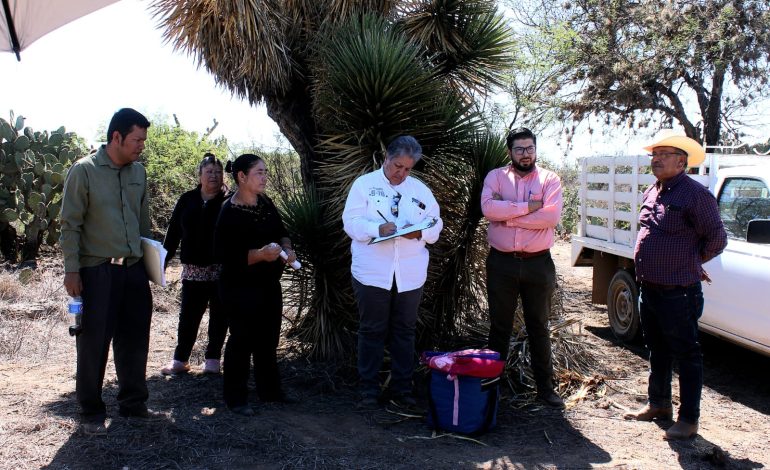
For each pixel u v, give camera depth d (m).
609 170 7.23
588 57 11.09
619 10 11.06
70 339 6.54
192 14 6.16
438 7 6.45
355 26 5.90
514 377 5.48
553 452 4.29
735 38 10.15
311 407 4.94
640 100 11.06
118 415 4.54
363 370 4.92
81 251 4.14
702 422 4.94
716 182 6.14
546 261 4.93
